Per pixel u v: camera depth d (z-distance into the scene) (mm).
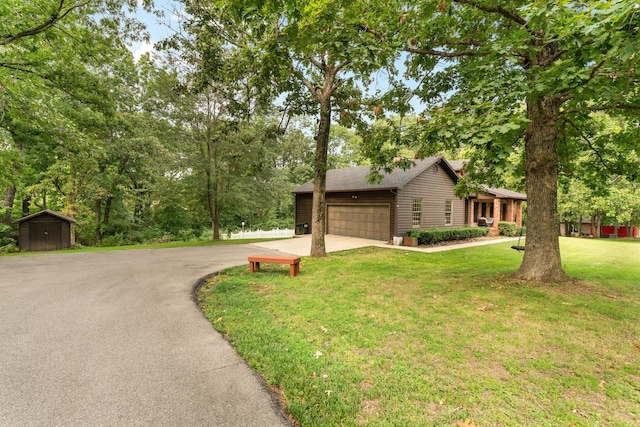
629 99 5156
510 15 5094
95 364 2980
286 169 28344
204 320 4180
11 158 11922
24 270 7594
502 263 8648
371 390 2549
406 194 13914
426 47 6180
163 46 8836
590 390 2549
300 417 2232
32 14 8484
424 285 5934
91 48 10367
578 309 4410
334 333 3699
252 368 2938
